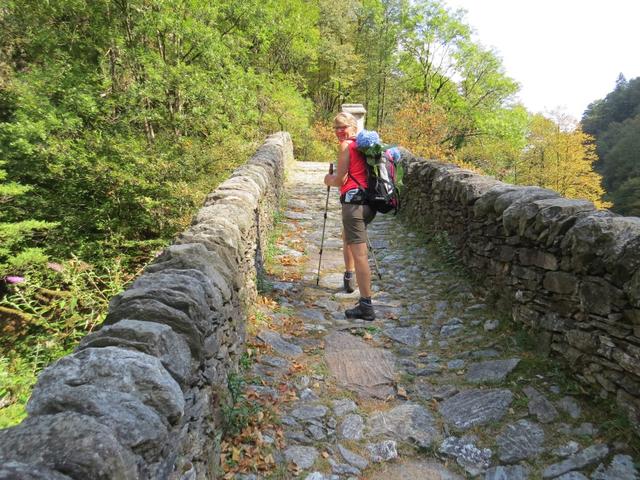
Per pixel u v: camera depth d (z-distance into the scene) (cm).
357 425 264
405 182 745
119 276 571
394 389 300
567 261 281
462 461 236
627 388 233
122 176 761
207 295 210
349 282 462
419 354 341
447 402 281
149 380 138
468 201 438
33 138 802
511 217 339
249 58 1267
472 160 2555
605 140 5644
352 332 379
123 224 806
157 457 134
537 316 315
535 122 2745
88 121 870
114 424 117
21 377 380
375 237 657
